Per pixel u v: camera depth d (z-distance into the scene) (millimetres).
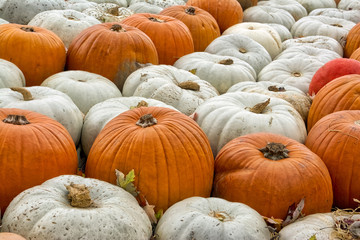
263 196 3428
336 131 4008
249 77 6066
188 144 3496
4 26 5449
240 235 2822
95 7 8109
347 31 8688
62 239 2582
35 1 7367
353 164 3861
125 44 5590
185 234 2850
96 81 5160
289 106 4625
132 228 2760
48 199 2809
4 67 4801
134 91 5199
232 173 3619
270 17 9398
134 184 3363
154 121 3592
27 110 3768
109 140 3525
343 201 3971
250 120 4273
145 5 9258
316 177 3494
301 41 7980
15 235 2434
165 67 5473
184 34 6559
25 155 3320
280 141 3820
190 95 5000
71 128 4254
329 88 4793
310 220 3197
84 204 2795
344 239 2961
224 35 7332
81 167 4492
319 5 11078
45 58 5391
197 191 3531
